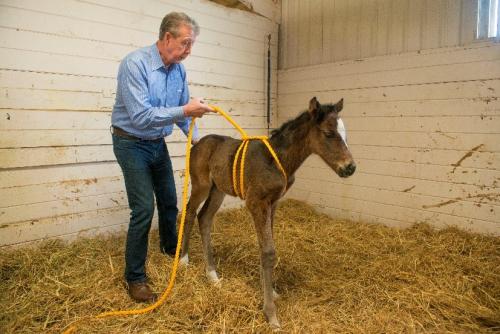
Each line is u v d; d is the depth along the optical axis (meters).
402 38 3.49
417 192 3.48
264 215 2.12
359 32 3.79
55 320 1.96
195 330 1.93
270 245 2.06
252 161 2.15
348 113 3.92
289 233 3.47
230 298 2.14
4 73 2.55
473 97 3.08
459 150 3.19
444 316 2.11
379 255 2.97
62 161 2.88
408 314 2.11
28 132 2.69
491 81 2.98
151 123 2.07
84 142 2.98
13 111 2.61
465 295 2.29
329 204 4.18
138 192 2.21
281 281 2.52
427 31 3.33
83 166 3.01
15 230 2.68
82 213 3.03
